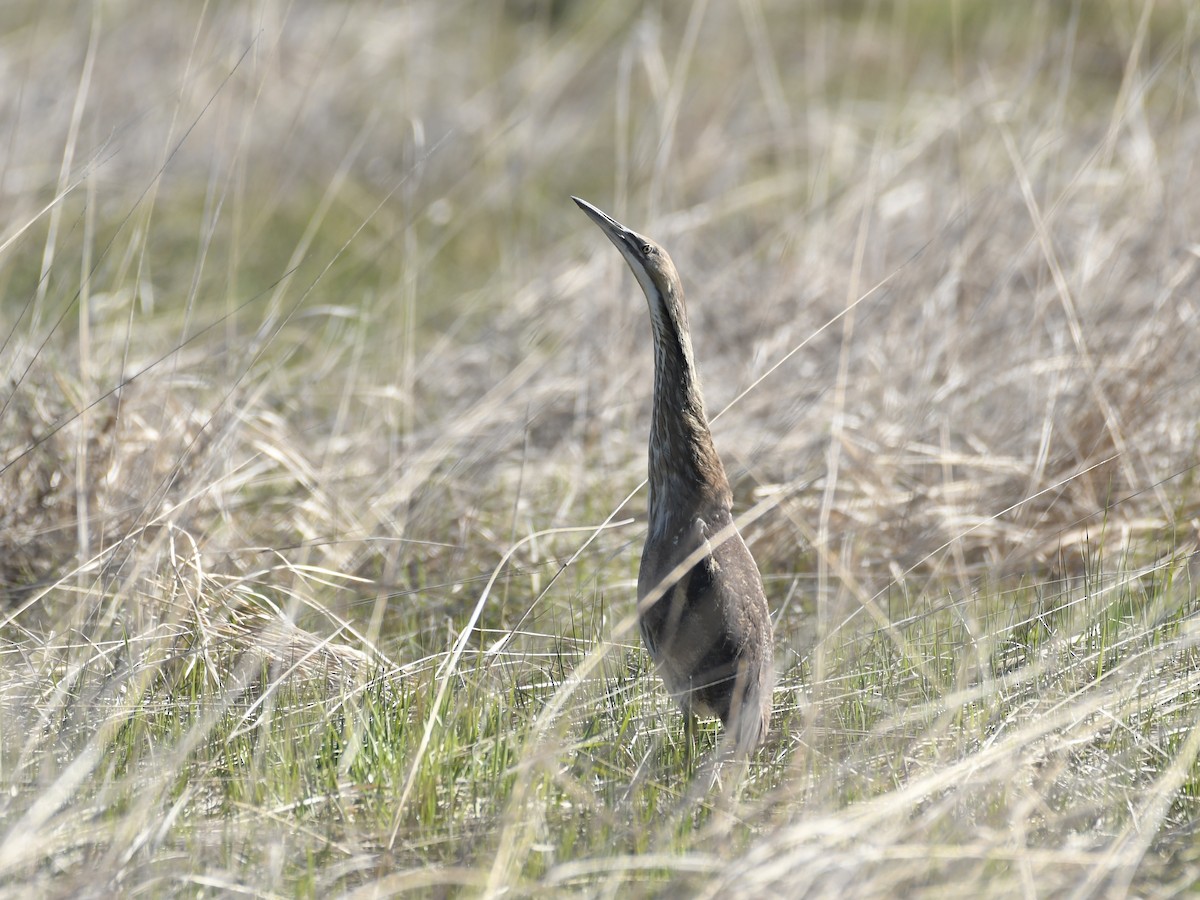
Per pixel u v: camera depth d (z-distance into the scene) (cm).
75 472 2152
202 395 2503
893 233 3136
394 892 1334
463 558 2292
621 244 1803
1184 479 2353
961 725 1672
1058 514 2333
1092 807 1490
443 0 5562
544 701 1770
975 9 5509
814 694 1686
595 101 4844
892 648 1897
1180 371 2488
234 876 1347
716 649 1664
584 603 2161
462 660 1930
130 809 1422
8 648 1831
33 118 3472
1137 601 2028
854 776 1547
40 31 3884
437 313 3428
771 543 2327
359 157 4531
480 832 1458
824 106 4234
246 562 2192
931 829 1431
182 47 4231
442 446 2452
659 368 1802
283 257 3972
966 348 2609
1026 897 1287
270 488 2428
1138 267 2736
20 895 1283
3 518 2145
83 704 1636
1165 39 4762
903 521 2305
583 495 2495
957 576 2227
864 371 2622
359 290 3800
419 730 1627
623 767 1636
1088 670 1762
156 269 3725
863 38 4584
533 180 4391
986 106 3325
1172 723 1675
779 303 2992
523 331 3019
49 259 2247
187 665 1831
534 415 2630
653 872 1381
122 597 1812
